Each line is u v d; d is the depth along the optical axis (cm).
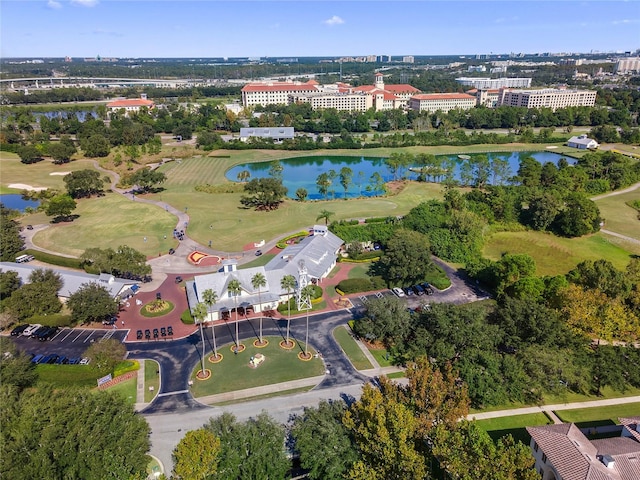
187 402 10256
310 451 7619
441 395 8262
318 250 16625
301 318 13800
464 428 7875
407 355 11188
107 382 10762
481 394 9712
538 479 6562
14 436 7294
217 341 12569
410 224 19488
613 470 7225
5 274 14125
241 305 13650
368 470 7181
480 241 18762
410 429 7444
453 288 15712
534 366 10050
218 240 19638
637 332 11381
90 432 7544
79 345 12319
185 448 7062
